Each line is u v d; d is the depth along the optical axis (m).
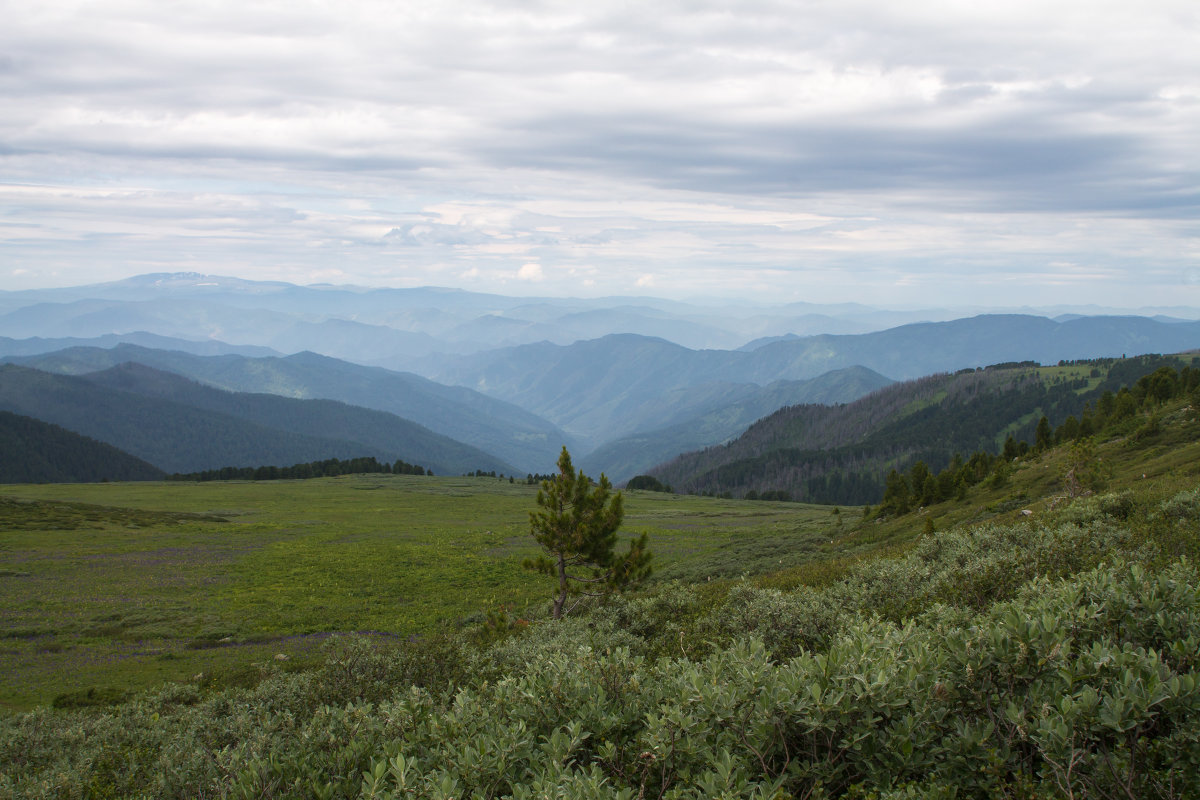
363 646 12.38
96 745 13.57
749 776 4.93
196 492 141.62
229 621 42.50
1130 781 4.02
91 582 52.62
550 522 26.03
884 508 69.62
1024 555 12.02
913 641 6.07
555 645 13.26
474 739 6.00
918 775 4.86
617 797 4.46
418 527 93.25
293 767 6.77
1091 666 4.98
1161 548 12.02
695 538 81.06
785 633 12.35
